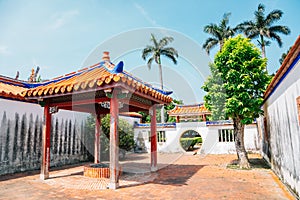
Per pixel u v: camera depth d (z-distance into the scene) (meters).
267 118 9.84
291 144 5.86
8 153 8.80
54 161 10.54
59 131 10.99
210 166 10.49
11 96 8.92
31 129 9.83
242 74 9.16
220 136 16.33
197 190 6.17
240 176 8.06
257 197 5.52
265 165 10.49
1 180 7.57
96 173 7.87
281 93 6.71
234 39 9.72
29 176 8.24
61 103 7.54
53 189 6.38
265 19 23.33
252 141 15.59
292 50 4.49
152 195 5.72
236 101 9.30
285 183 6.63
